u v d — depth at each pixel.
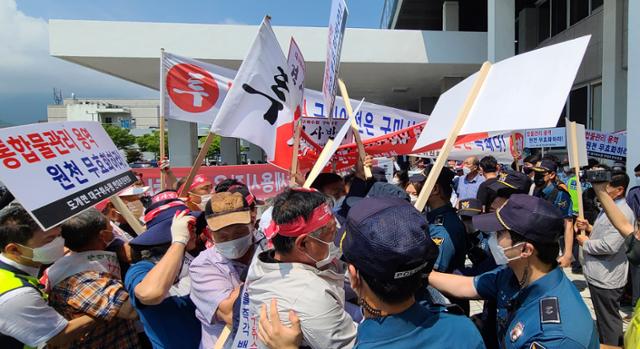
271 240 1.54
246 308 1.54
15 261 1.93
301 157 3.26
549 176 5.23
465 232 2.43
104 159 2.16
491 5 10.59
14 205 1.95
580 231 3.54
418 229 1.10
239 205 1.85
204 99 3.78
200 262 1.90
